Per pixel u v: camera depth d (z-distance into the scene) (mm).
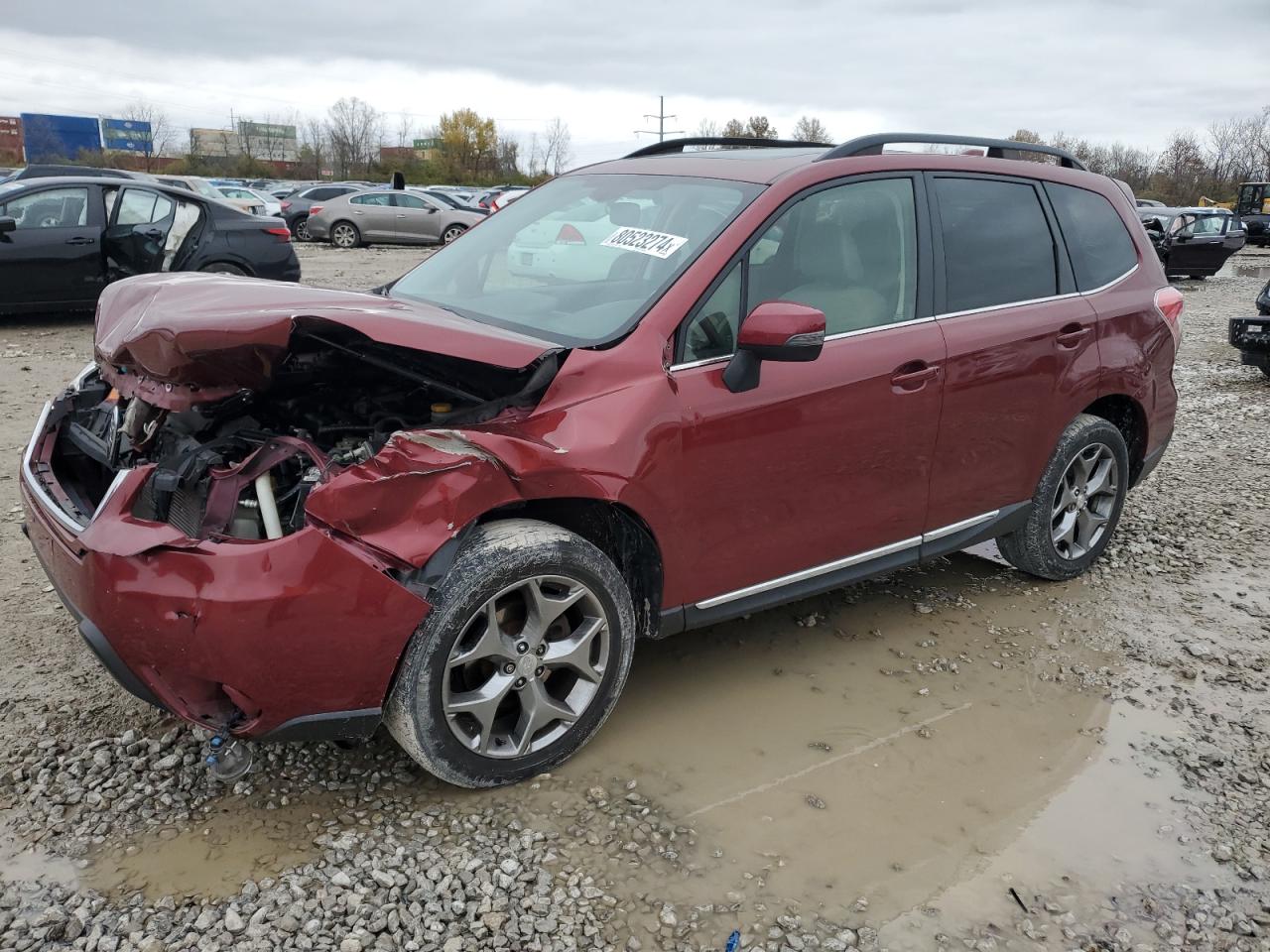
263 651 2467
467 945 2363
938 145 4000
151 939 2330
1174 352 4746
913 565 3908
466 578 2666
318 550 2484
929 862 2736
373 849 2662
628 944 2391
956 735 3367
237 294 3113
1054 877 2699
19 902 2428
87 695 3344
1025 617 4312
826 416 3354
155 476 2662
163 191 10453
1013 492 4180
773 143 4484
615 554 3250
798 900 2564
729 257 3225
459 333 2758
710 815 2877
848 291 3508
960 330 3762
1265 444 7348
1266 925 2553
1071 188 4406
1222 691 3732
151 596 2428
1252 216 36188
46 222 9961
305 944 2332
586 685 3025
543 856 2666
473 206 27297
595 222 3682
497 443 2711
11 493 5230
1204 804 3041
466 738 2814
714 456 3125
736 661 3807
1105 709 3582
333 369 3344
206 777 2926
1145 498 5977
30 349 9297
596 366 2945
